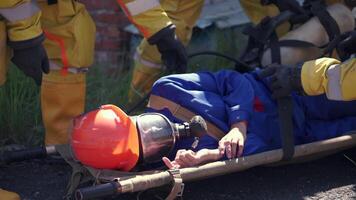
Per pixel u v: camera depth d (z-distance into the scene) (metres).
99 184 4.94
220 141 5.44
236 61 6.82
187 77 5.77
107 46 9.62
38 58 5.34
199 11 7.79
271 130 5.90
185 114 5.64
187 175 5.06
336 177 6.14
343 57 6.31
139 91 7.68
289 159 5.65
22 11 5.21
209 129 5.64
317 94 5.83
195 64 8.72
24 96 7.54
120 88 8.10
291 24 7.23
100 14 9.55
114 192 4.79
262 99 5.95
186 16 7.64
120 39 9.62
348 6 7.27
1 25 5.23
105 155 5.01
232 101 5.75
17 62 5.37
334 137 6.17
